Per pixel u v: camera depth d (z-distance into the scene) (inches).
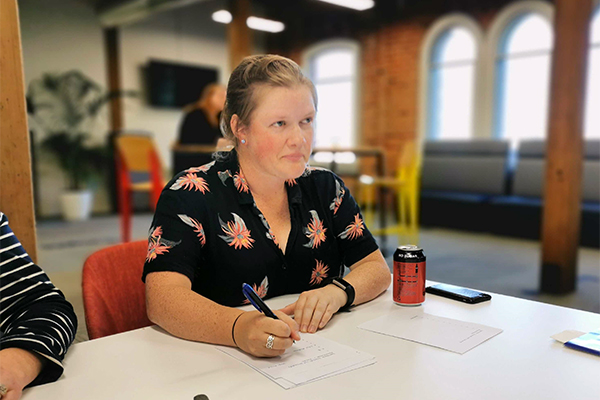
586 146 203.6
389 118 290.7
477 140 238.5
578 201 131.5
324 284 42.4
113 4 273.1
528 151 219.9
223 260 43.4
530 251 183.2
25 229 48.4
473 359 30.8
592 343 32.3
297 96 40.0
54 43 274.4
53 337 30.3
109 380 28.7
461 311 40.4
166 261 39.2
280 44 345.4
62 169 279.7
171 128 320.5
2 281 33.3
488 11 244.8
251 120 40.6
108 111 296.2
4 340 29.1
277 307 42.4
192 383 28.1
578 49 126.0
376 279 44.7
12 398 26.0
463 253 179.9
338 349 32.6
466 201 225.8
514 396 26.1
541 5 225.0
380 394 26.4
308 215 47.9
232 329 32.9
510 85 243.9
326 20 315.6
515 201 211.2
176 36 318.3
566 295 130.0
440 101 273.4
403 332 35.7
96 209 294.7
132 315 46.3
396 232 205.0
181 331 35.0
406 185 188.7
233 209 44.1
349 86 313.0
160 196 42.8
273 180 45.0
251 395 26.6
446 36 266.4
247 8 248.8
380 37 290.0
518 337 34.4
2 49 45.8
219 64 340.2
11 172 47.3
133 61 303.0
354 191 273.7
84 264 44.6
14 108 46.9
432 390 26.8
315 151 161.6
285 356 31.7
